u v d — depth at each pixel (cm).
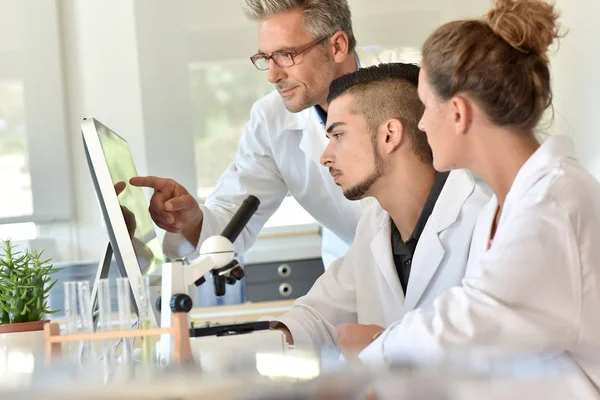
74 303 131
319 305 193
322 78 233
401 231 183
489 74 129
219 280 149
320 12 229
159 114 386
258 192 276
